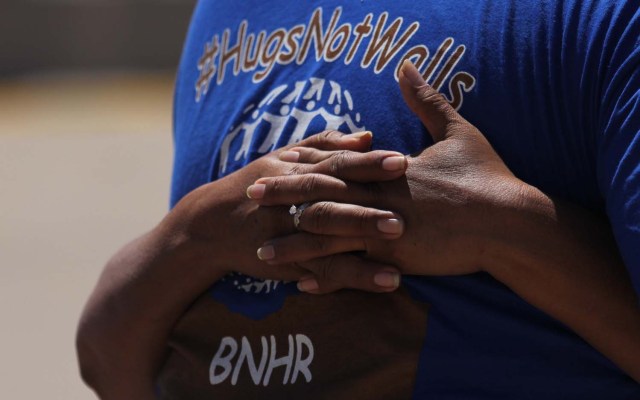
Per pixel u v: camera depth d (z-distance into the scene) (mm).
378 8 3104
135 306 3285
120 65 30766
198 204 3133
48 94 26703
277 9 3379
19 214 14828
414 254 2791
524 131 2811
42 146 19703
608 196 2652
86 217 14586
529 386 2842
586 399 2842
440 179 2770
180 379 3279
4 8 29688
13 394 9070
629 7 2650
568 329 2811
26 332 10430
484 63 2852
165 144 19562
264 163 2996
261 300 3080
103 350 3443
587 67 2693
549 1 2799
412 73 2875
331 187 2820
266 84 3266
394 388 2902
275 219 2926
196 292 3207
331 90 3090
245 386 3084
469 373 2863
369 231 2762
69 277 12039
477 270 2805
